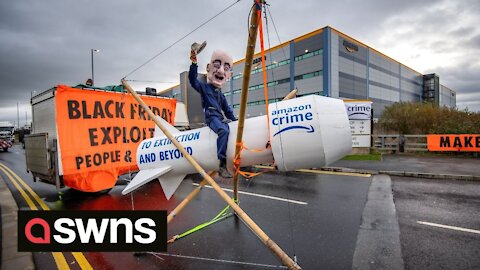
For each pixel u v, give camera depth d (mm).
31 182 8742
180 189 7543
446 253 3451
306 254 3504
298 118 2873
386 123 19469
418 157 12219
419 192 6461
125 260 3434
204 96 3285
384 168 9398
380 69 49375
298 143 2850
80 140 5855
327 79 36469
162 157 3592
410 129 18516
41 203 6117
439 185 7160
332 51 37188
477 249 3545
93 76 22172
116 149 6457
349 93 40656
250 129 3131
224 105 3643
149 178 3410
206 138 3344
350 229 4309
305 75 39250
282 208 5473
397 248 3607
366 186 7211
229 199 2648
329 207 5469
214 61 3330
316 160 2916
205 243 3889
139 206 5895
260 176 8961
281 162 2924
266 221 4738
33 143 6504
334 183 7680
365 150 13375
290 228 4402
